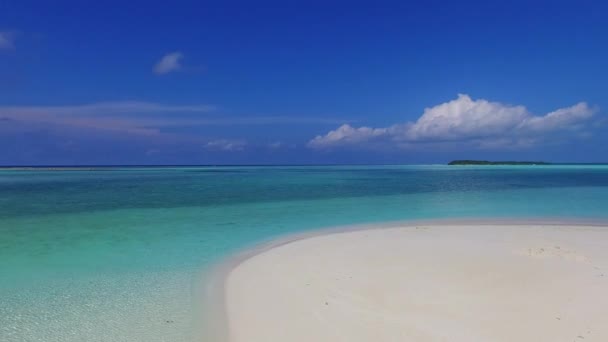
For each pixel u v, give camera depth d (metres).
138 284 7.86
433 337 5.36
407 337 5.39
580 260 9.12
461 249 10.47
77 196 25.81
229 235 13.07
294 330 5.70
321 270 8.63
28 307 6.62
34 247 11.12
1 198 24.17
